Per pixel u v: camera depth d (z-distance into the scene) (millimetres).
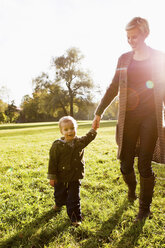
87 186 3275
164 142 2150
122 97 2297
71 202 2305
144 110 2189
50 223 2289
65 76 40625
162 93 2113
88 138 2574
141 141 2217
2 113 62406
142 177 2248
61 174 2408
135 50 2230
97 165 4492
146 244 1925
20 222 2334
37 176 3820
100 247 1892
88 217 2385
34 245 1948
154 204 2625
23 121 76000
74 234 2082
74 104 43812
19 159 5355
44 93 41969
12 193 3033
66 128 2412
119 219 2312
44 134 13797
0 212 2480
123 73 2295
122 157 2443
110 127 19062
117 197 2824
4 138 12016
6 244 1970
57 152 2359
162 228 2143
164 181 3359
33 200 2818
